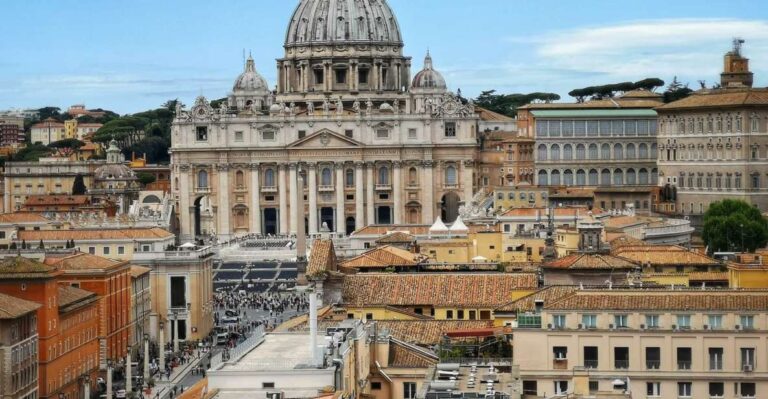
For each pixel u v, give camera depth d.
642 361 124.38
